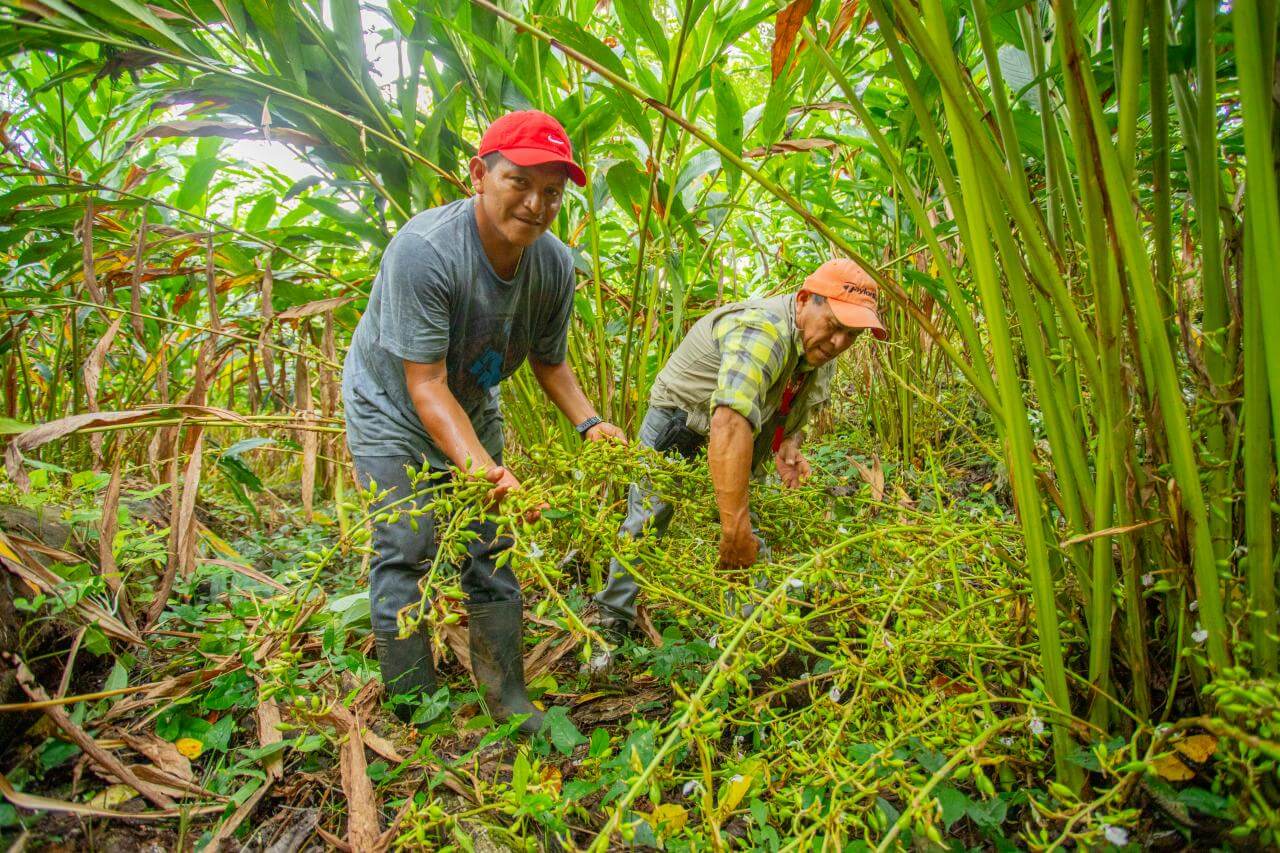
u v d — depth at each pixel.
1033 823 1.10
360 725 1.44
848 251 1.12
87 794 1.25
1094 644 1.06
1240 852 0.94
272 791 1.33
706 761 0.94
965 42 2.22
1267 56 0.78
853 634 1.63
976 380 1.13
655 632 1.90
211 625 1.85
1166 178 0.98
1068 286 1.11
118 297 2.83
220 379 3.41
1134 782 1.00
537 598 2.25
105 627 1.57
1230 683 0.80
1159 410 0.98
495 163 1.37
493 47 1.89
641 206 2.36
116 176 2.71
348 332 2.63
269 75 1.74
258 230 2.48
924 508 2.40
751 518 1.96
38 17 1.37
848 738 1.14
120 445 1.79
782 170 2.84
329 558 1.34
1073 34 0.82
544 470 1.69
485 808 1.08
